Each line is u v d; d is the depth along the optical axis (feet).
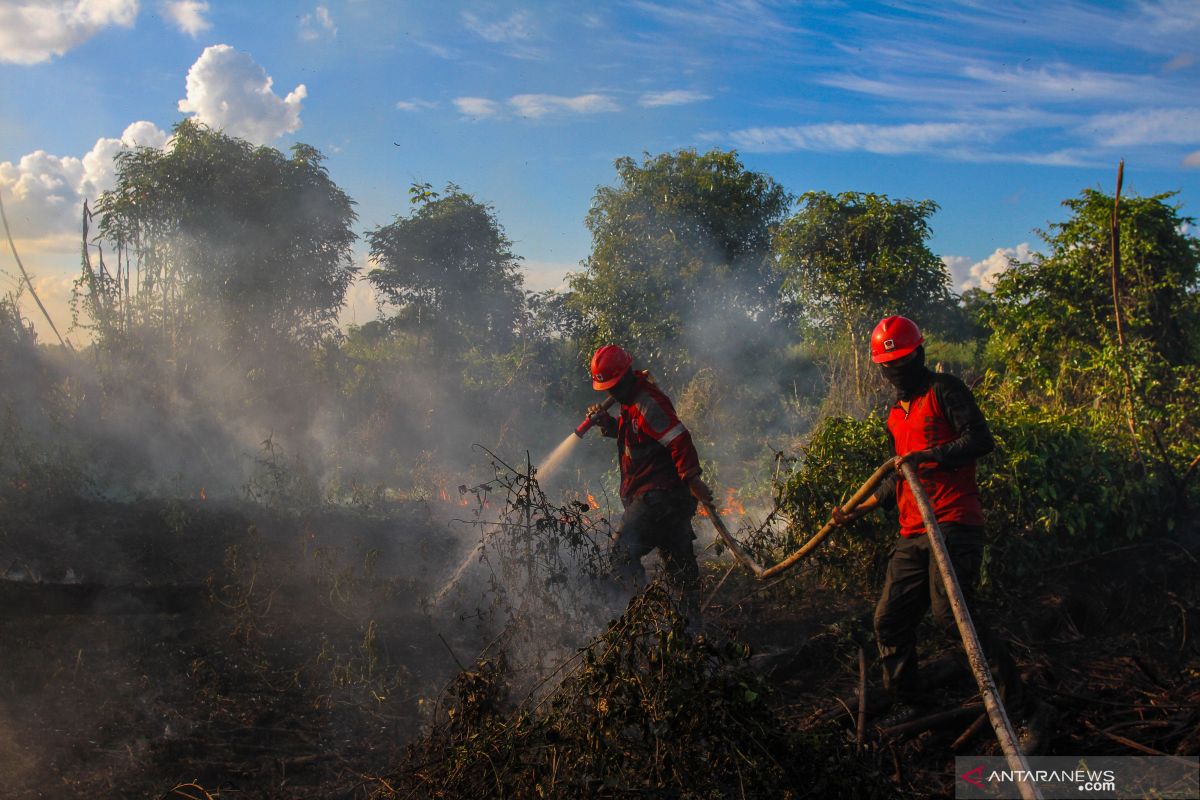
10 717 12.06
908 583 12.12
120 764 11.14
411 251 54.44
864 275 45.68
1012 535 16.24
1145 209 27.02
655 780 8.50
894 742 11.51
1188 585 16.19
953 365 50.49
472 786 9.16
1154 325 27.14
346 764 11.37
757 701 8.99
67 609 15.66
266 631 15.05
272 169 45.88
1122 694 12.33
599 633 14.44
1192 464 17.43
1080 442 17.31
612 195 57.93
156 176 42.47
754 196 57.52
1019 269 28.81
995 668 11.26
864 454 17.29
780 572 13.60
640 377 15.16
